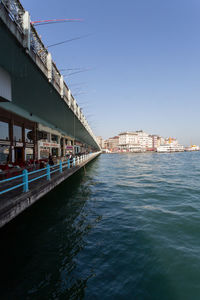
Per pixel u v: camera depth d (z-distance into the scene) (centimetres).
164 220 732
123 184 1602
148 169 2969
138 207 924
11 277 429
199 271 420
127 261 470
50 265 470
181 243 546
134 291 370
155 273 420
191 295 353
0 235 629
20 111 1450
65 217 812
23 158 1554
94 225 715
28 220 764
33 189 718
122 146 16750
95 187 1476
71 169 1444
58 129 2614
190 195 1169
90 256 502
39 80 884
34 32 673
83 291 376
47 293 376
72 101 1658
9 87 745
